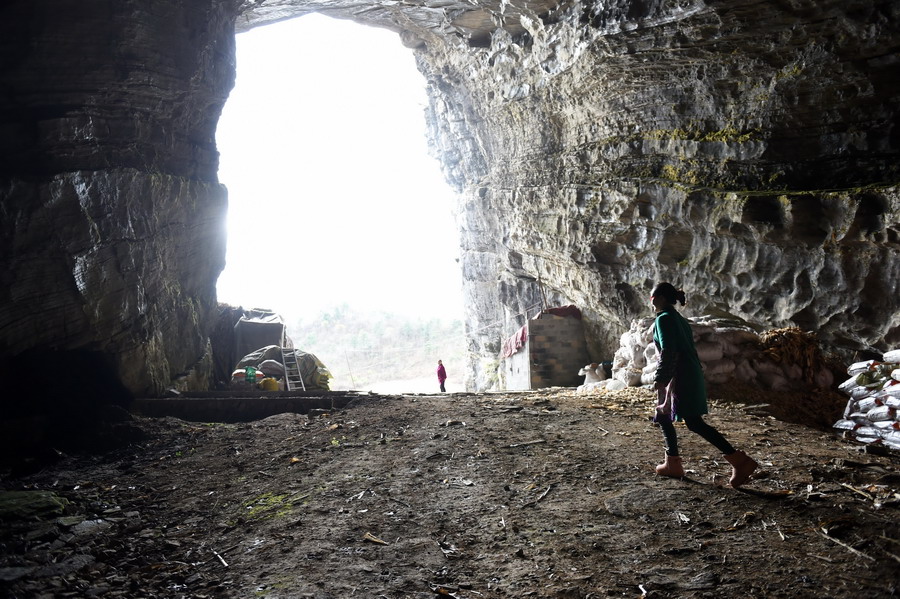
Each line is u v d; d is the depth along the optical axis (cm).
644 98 1433
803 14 1025
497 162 2283
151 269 1067
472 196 2498
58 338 884
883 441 699
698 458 608
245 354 1652
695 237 1341
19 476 707
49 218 860
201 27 1210
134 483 664
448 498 538
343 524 497
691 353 517
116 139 1009
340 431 806
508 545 441
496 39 1930
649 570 390
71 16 927
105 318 939
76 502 608
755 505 475
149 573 453
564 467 599
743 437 691
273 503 566
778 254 1162
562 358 1911
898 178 1009
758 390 941
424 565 421
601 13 1309
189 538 509
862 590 346
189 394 1082
